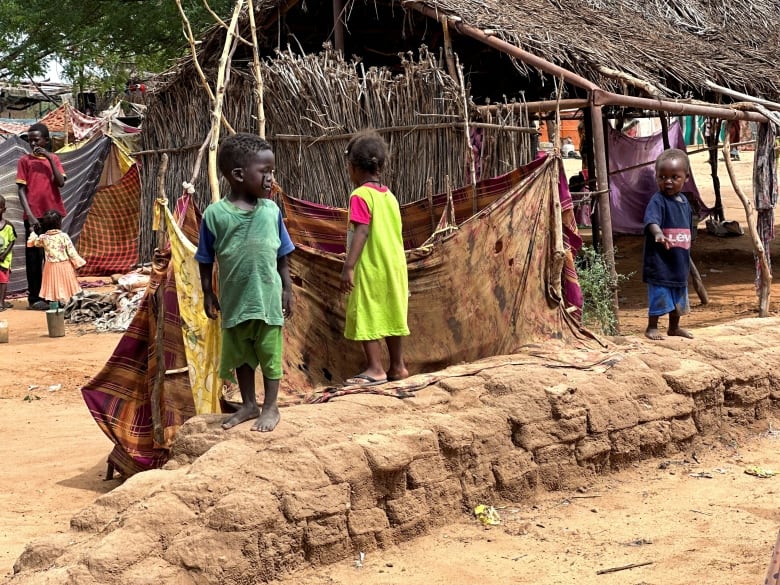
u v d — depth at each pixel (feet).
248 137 15.90
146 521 13.61
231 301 15.71
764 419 22.77
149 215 53.26
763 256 34.09
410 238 27.02
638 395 19.85
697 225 64.39
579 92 45.91
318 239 25.81
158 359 19.48
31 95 104.17
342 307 20.90
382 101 34.35
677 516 16.89
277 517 13.92
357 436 15.79
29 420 26.53
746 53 42.29
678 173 23.95
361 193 19.20
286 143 38.78
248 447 15.06
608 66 33.14
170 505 13.87
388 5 42.96
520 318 22.36
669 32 41.57
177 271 18.97
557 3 40.11
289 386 19.20
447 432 16.38
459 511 16.58
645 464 19.77
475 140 31.55
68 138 72.64
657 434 19.85
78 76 94.58
